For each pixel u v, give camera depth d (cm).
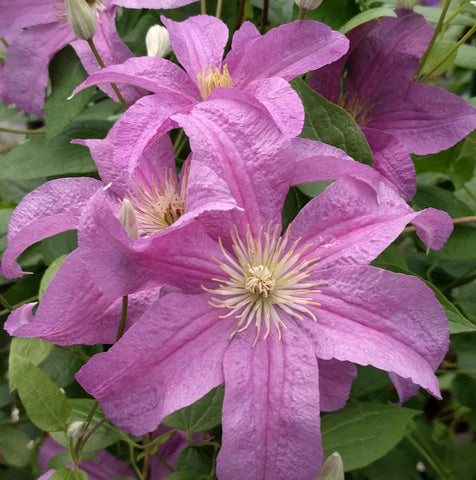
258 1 32
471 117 26
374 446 21
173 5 25
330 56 22
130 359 18
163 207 22
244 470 17
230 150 19
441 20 27
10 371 21
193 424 24
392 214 20
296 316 19
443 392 42
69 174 30
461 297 35
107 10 26
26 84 27
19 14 27
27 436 32
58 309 19
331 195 21
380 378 29
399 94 27
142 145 20
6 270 22
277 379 18
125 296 19
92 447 25
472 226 29
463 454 36
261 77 23
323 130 23
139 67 22
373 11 24
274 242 20
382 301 19
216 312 19
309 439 17
